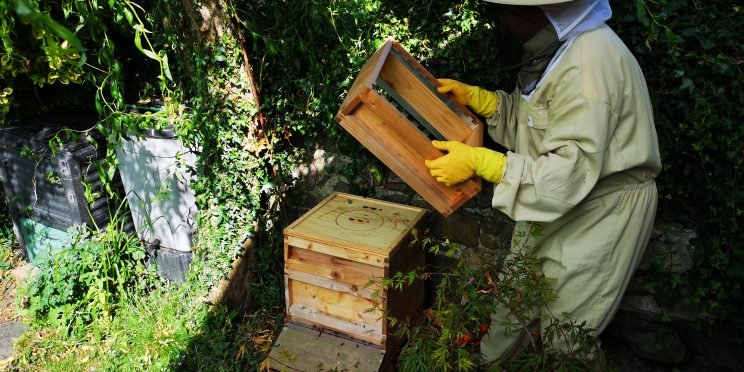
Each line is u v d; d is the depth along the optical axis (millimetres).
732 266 2457
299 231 2482
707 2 2295
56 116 3631
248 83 2934
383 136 2131
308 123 3146
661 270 2625
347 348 2482
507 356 2566
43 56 3055
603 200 2033
